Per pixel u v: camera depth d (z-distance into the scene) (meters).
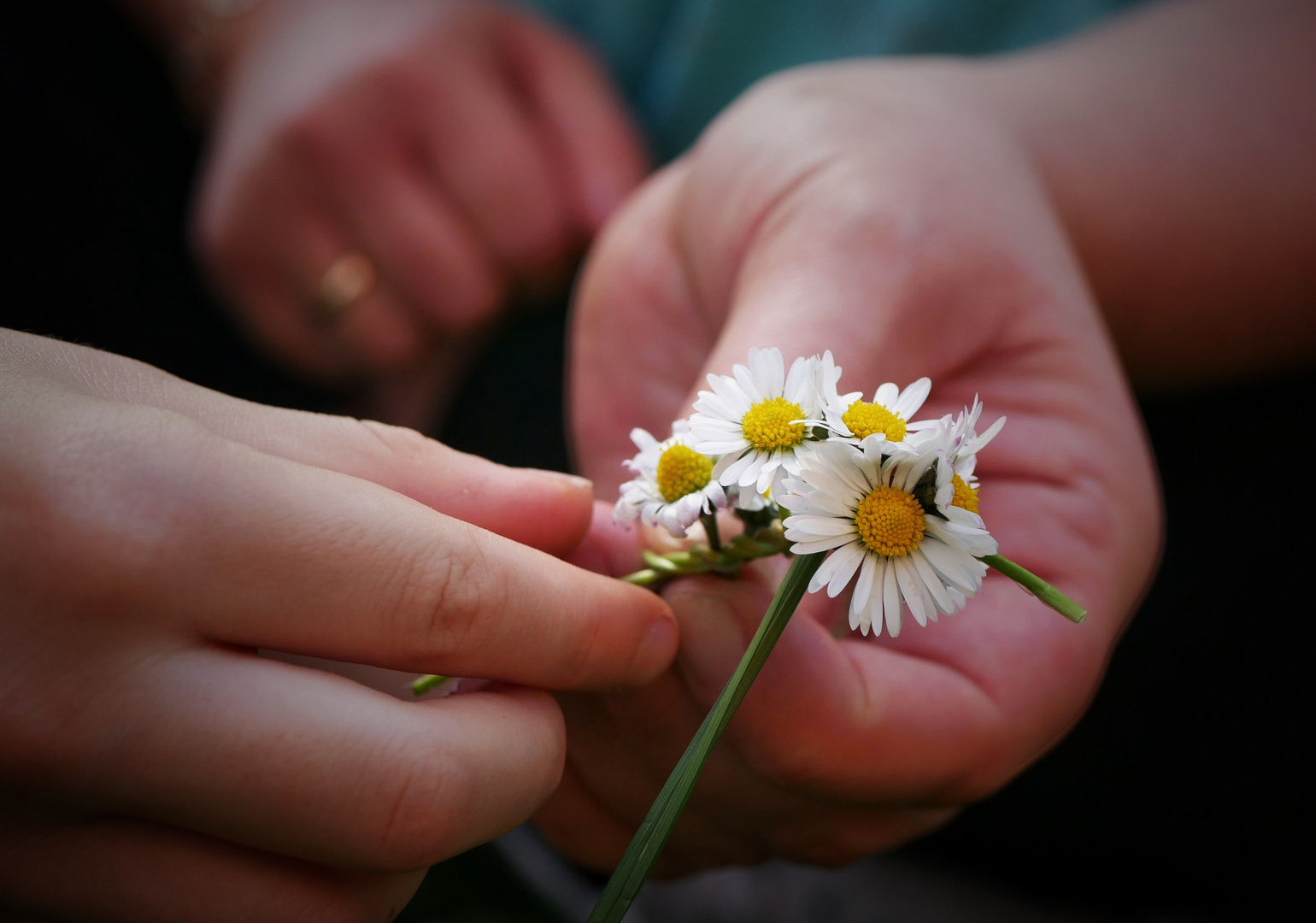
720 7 0.45
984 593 0.23
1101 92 0.31
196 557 0.19
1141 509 0.24
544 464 0.50
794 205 0.25
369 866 0.19
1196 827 0.39
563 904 0.36
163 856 0.19
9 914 0.19
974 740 0.23
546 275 0.47
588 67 0.48
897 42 0.43
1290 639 0.40
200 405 0.22
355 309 0.45
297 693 0.19
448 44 0.43
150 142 0.54
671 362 0.29
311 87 0.42
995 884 0.40
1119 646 0.41
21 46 0.52
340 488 0.20
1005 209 0.25
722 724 0.19
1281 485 0.40
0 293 0.50
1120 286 0.31
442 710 0.20
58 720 0.18
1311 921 0.38
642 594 0.21
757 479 0.19
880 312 0.23
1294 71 0.32
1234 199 0.31
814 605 0.24
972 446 0.19
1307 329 0.33
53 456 0.19
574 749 0.24
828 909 0.38
